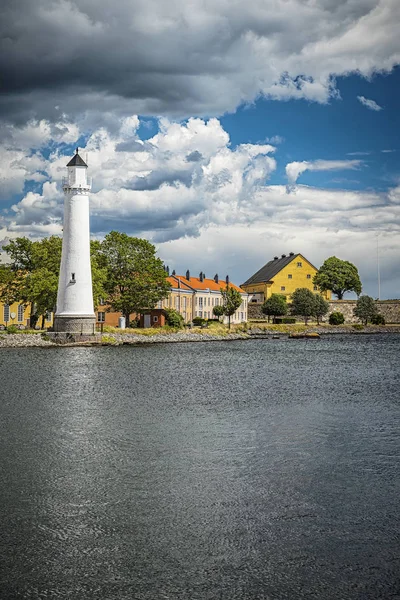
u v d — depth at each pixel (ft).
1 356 232.32
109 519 55.72
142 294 330.34
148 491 63.31
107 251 335.47
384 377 177.58
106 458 76.13
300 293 473.26
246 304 508.12
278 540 51.42
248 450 80.43
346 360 238.27
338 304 533.96
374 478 68.08
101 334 300.40
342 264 545.85
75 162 278.67
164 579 45.09
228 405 118.73
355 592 43.37
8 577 45.21
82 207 281.13
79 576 45.44
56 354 244.22
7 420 100.58
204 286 454.81
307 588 43.93
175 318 370.32
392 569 46.52
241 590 43.68
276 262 580.71
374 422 100.99
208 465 73.05
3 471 70.13
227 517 56.24
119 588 43.83
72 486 64.80
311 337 416.67
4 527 53.83
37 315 320.09
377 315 531.50
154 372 183.21
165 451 79.71
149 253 338.54
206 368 198.08
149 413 108.68
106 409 112.88
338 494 62.54
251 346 319.88
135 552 49.16
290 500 60.75
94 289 305.73
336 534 52.70
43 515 56.59
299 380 166.71
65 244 282.56
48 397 128.16
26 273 309.83
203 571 46.24
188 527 53.98
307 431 93.04
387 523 55.01
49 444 83.41
